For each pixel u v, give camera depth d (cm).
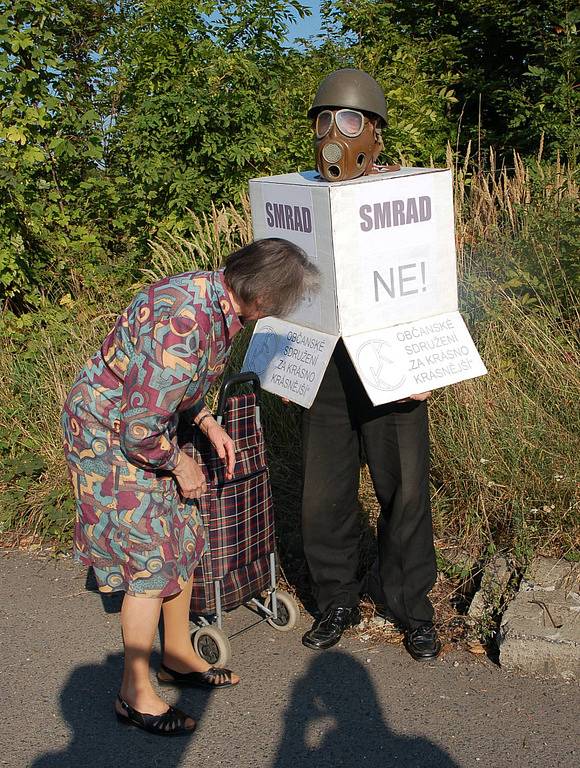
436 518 441
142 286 664
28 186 718
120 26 946
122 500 295
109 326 643
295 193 334
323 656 364
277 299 285
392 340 334
